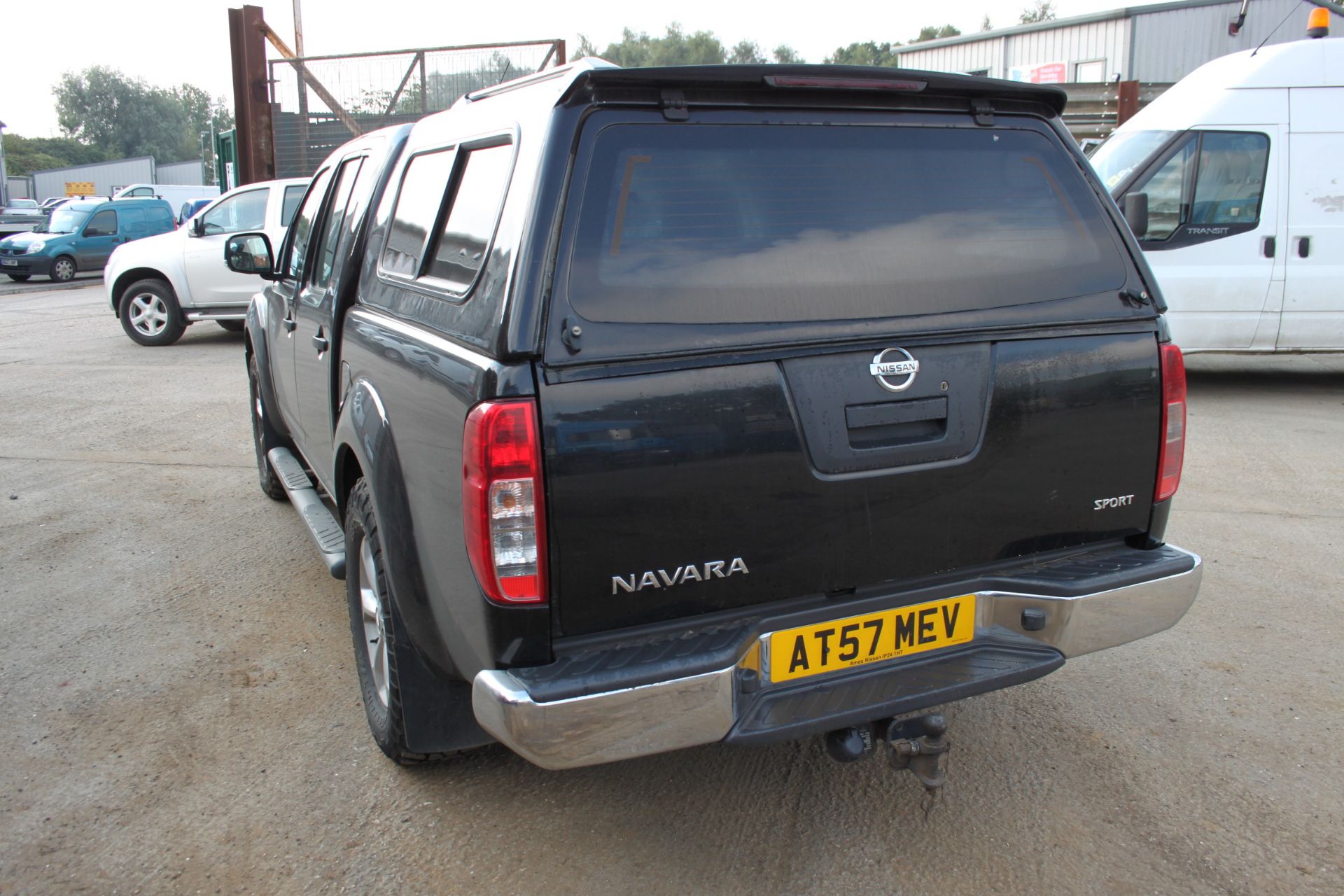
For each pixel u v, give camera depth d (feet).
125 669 12.17
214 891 8.30
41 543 16.60
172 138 432.25
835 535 7.82
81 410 27.09
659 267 7.39
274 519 17.76
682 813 9.26
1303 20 56.08
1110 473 8.80
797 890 8.21
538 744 6.93
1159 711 10.96
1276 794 9.43
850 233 8.00
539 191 7.24
